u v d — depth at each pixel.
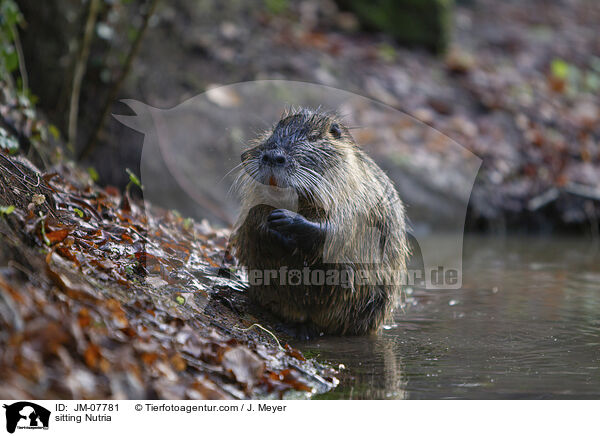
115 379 2.31
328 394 2.94
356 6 11.95
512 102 11.13
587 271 6.45
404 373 3.26
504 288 5.59
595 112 11.74
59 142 5.95
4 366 2.04
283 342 3.71
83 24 6.22
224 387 2.73
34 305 2.33
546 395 2.96
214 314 3.58
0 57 5.10
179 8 9.54
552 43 14.21
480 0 15.80
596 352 3.67
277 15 11.27
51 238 2.97
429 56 11.89
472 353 3.65
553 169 9.86
